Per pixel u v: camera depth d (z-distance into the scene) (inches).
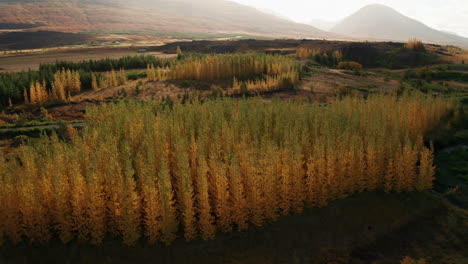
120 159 1274.6
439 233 1268.5
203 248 1096.2
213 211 1202.6
